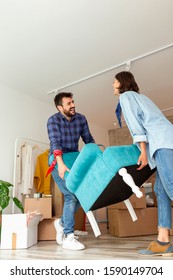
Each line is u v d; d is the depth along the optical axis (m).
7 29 2.38
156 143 1.39
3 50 2.70
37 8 2.14
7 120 3.35
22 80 3.33
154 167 1.46
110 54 2.82
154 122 1.45
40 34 2.46
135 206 2.80
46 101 3.99
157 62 2.99
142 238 2.49
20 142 3.44
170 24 2.38
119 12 2.21
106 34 2.49
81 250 1.80
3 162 3.17
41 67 3.04
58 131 2.04
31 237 2.21
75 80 3.37
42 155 3.34
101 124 5.35
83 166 1.51
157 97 4.01
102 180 1.46
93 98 3.97
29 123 3.66
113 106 4.33
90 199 1.55
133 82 1.66
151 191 3.52
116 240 2.36
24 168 3.16
